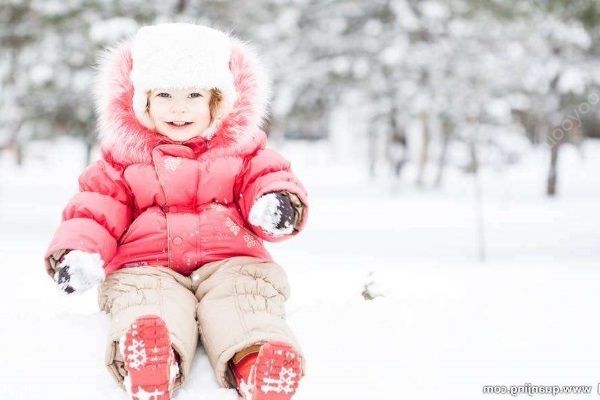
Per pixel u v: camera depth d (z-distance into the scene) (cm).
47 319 234
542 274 436
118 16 1093
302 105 1727
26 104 1209
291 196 218
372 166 2183
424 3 1527
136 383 172
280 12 1575
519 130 1917
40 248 692
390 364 225
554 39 1493
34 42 1179
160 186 238
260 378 173
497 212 1223
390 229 973
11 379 202
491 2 1330
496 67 1573
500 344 247
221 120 245
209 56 238
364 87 1580
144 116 242
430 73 1548
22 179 2067
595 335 260
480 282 395
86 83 1107
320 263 588
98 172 239
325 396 204
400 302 277
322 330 242
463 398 207
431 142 2016
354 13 1636
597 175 2208
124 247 235
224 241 237
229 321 201
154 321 171
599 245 784
